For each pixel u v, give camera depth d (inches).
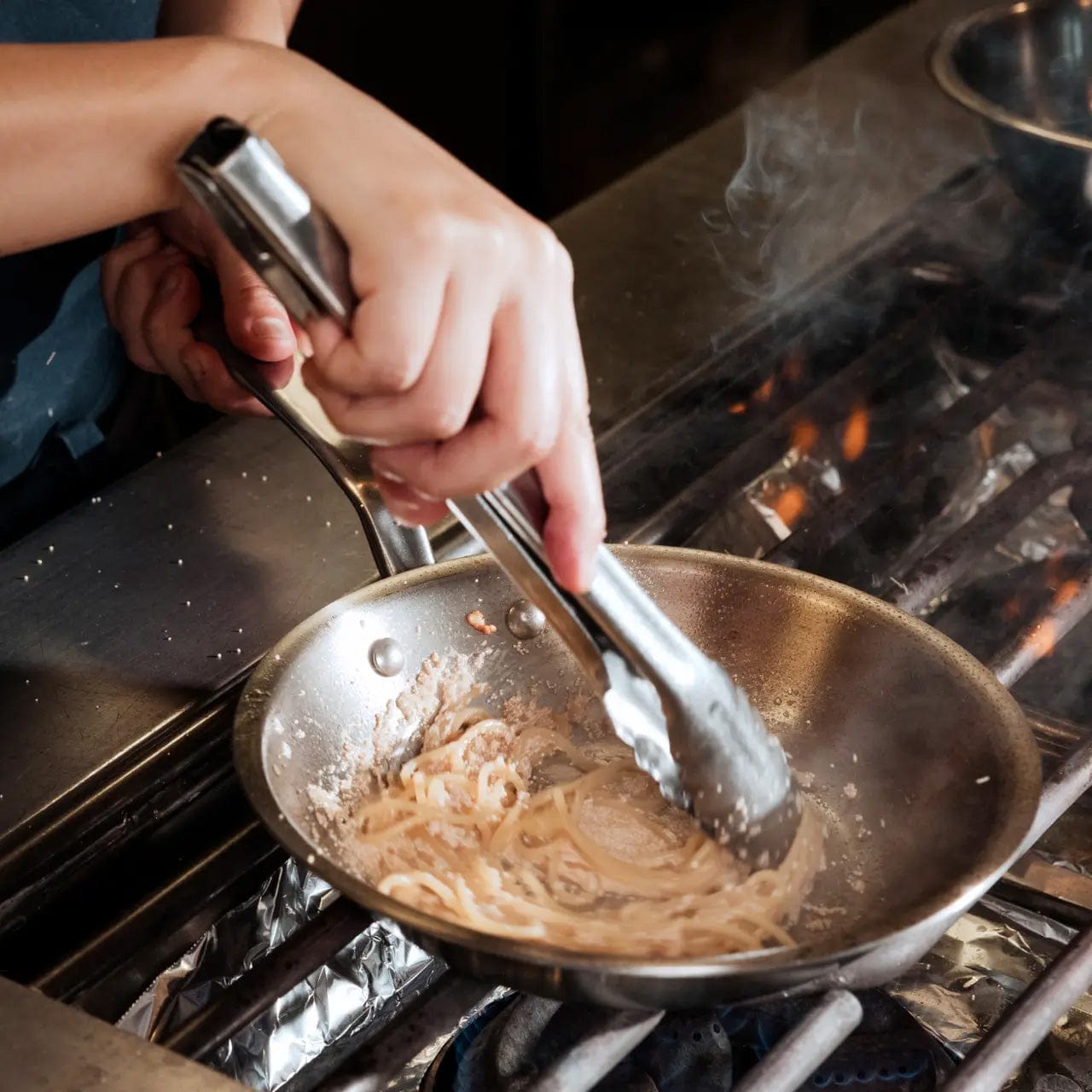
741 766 36.5
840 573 44.8
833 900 37.0
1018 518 42.9
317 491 45.0
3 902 37.5
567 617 36.3
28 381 48.4
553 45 97.2
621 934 36.7
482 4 93.8
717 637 39.6
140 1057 33.8
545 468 34.8
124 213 36.1
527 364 33.8
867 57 66.2
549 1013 36.5
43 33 46.4
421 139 34.1
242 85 34.7
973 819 36.0
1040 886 39.4
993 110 47.7
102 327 49.9
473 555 39.7
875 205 54.6
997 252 50.9
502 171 103.0
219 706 40.3
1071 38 53.5
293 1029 37.6
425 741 39.3
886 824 37.4
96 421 51.4
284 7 47.7
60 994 36.4
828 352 48.9
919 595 41.5
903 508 46.4
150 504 44.6
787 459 46.2
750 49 102.7
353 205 33.3
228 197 32.4
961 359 48.8
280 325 41.6
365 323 32.9
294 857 34.5
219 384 43.3
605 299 51.2
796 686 39.1
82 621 41.9
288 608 42.2
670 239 53.6
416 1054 34.9
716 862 37.9
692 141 60.1
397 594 39.0
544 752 39.9
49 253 47.8
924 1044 37.3
